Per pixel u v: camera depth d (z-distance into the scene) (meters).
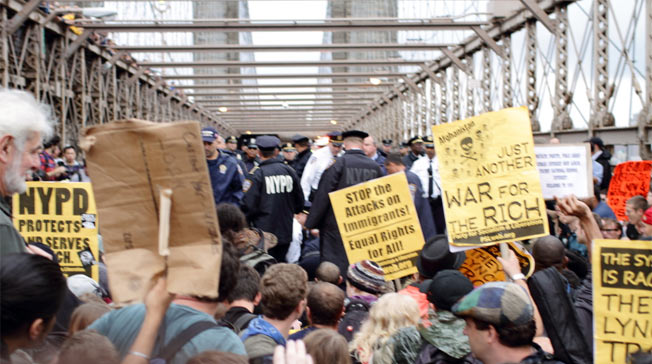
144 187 2.36
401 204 6.52
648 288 3.68
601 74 18.08
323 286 4.38
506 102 25.28
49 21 21.03
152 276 2.35
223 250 3.05
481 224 4.84
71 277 4.61
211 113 63.53
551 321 3.59
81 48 25.42
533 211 4.80
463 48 30.16
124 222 2.37
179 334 2.77
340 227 6.55
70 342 2.35
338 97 57.00
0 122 2.85
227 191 9.49
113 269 2.37
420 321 3.96
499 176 4.85
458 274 3.71
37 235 4.89
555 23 20.64
